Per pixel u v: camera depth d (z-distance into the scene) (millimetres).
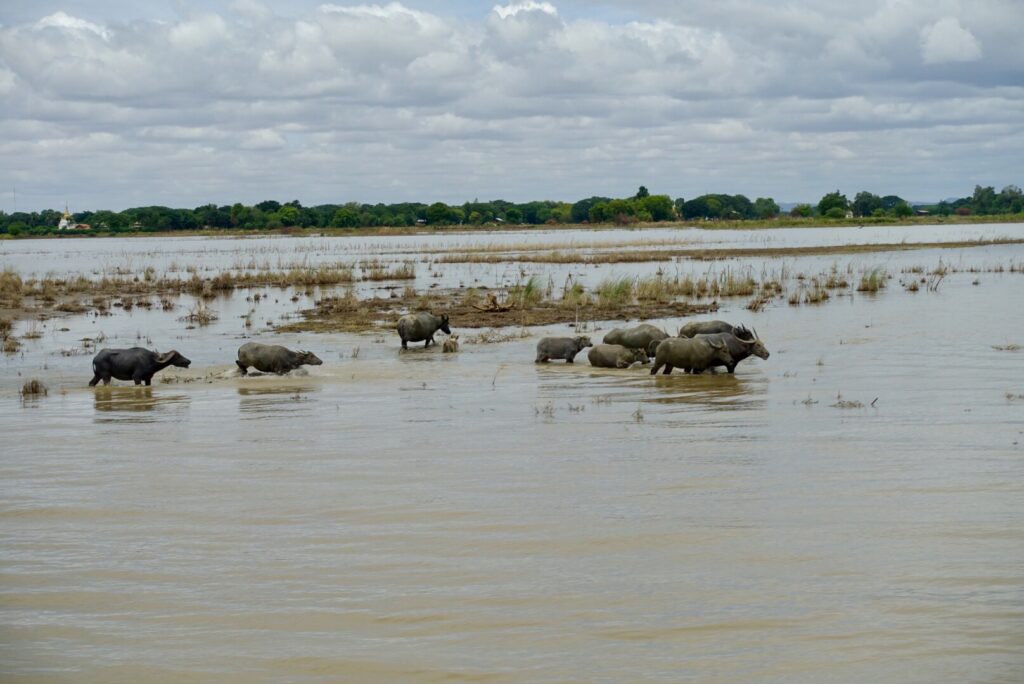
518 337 27875
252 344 21609
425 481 12398
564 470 12812
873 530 10219
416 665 7355
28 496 11992
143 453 14164
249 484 12406
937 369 20641
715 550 9719
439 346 26406
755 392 18578
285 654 7582
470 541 10117
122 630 8094
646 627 7961
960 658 7312
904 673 7094
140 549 10070
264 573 9336
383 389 19547
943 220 180875
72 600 8750
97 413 17297
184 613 8422
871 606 8289
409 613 8328
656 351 21312
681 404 17469
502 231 168375
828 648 7516
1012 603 8297
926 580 8836
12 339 27719
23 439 15164
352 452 14031
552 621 8117
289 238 149625
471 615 8266
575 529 10422
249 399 18578
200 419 16641
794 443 14117
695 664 7289
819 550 9656
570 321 31484
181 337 28484
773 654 7434
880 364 21531
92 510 11430
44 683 7148
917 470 12508
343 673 7250
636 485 12031
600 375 21219
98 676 7262
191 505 11562
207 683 7133
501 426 15688
